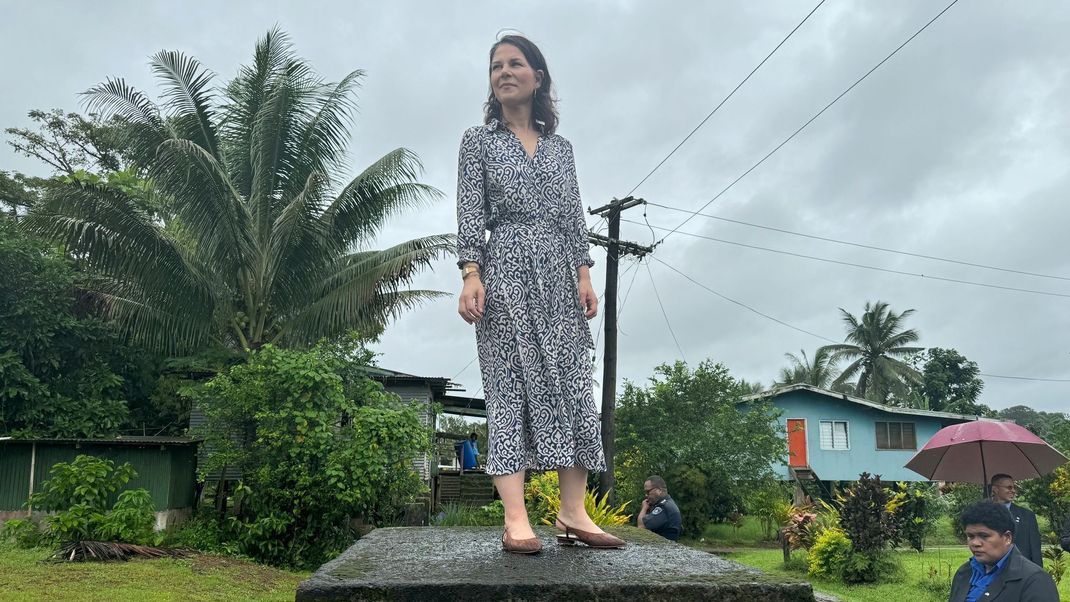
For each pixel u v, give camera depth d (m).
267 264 14.39
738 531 19.33
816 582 11.91
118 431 15.38
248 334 14.95
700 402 18.55
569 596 1.90
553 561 2.21
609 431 13.70
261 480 11.20
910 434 24.61
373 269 14.40
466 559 2.24
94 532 9.81
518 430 2.41
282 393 11.75
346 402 12.07
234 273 14.38
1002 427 7.23
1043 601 3.56
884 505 12.14
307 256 14.22
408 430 11.77
